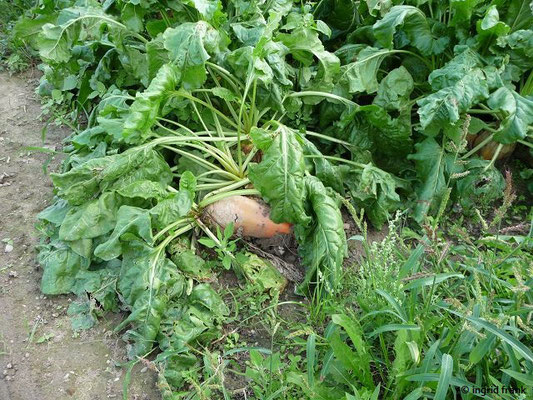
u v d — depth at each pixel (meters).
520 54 1.04
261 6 1.14
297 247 1.01
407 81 1.08
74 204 0.95
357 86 1.09
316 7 1.27
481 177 1.06
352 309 0.87
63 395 0.80
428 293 0.81
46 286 0.92
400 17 1.04
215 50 0.95
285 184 0.92
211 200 0.97
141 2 1.00
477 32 1.04
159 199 0.93
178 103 1.01
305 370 0.81
